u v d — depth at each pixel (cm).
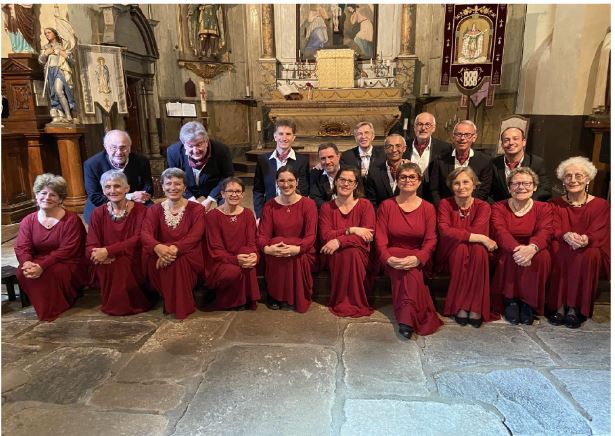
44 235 307
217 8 875
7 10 532
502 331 283
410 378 232
